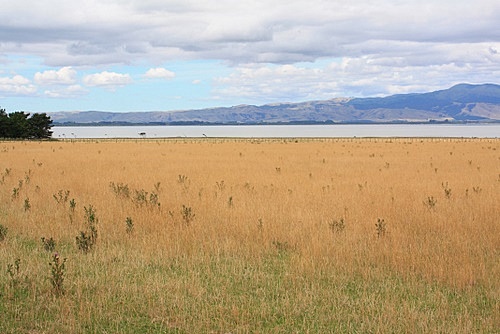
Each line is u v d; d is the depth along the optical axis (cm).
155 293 700
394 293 712
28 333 572
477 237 1002
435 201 1398
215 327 598
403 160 3272
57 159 3291
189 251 912
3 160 3167
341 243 951
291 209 1308
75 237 1017
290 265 847
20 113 9244
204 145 5903
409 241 964
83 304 657
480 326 595
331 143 6575
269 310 646
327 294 706
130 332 586
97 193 1644
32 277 759
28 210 1295
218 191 1686
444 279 753
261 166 2828
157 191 1659
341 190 1748
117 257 888
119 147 5284
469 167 2722
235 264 858
